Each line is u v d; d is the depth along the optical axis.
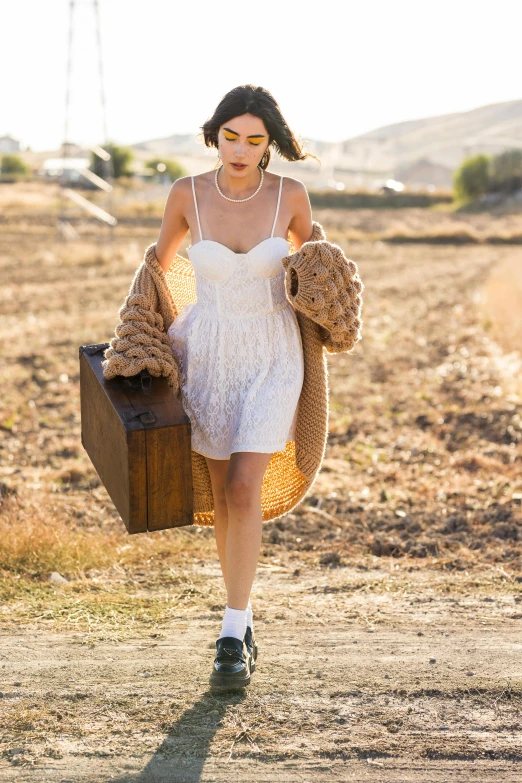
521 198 125.44
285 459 6.44
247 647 5.90
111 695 5.67
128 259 51.41
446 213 115.62
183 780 4.74
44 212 85.19
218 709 5.50
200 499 6.46
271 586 8.01
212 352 5.89
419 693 5.78
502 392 17.62
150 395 5.66
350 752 5.05
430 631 6.87
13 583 7.75
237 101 5.74
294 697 5.70
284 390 5.81
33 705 5.52
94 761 4.90
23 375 19.09
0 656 6.23
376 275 46.34
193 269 6.22
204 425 5.95
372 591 7.86
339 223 91.31
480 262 56.19
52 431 14.55
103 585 7.85
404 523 10.10
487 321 27.95
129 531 5.43
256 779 4.77
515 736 5.27
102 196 109.69
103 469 5.94
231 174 5.88
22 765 4.84
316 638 6.70
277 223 5.97
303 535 9.68
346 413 16.27
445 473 12.42
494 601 7.60
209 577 8.12
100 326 26.36
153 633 6.72
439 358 22.45
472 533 9.73
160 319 6.11
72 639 6.57
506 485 11.70
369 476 12.32
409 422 15.70
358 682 5.93
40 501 10.30
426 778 4.82
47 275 43.19
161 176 144.25
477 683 5.91
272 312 5.91
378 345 24.31
